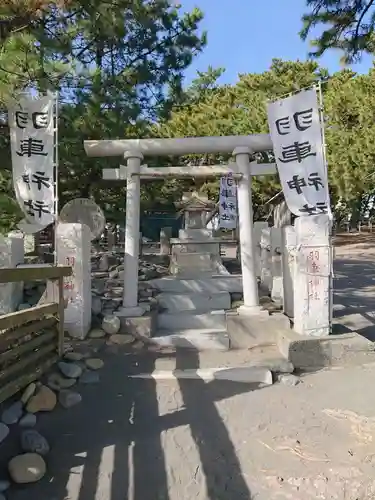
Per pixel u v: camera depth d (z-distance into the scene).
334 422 3.62
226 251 20.52
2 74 4.50
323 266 5.23
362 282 11.46
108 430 3.50
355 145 15.87
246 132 16.55
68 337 5.34
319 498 2.69
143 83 7.70
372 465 2.95
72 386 4.20
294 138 5.49
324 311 5.22
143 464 3.05
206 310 6.75
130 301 5.96
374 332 5.84
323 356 4.94
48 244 9.26
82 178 8.19
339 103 16.61
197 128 16.86
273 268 7.28
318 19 5.59
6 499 2.67
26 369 3.76
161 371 4.67
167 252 12.79
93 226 7.55
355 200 21.14
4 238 5.47
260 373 4.55
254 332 5.67
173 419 3.70
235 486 2.83
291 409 3.88
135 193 6.22
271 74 19.38
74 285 5.35
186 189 13.65
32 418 3.50
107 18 5.76
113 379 4.47
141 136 8.30
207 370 4.65
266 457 3.13
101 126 6.78
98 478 2.89
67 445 3.26
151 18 7.45
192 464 3.07
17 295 5.48
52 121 5.37
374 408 3.83
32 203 5.36
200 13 8.23
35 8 4.54
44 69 4.99
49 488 2.79
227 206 10.89
